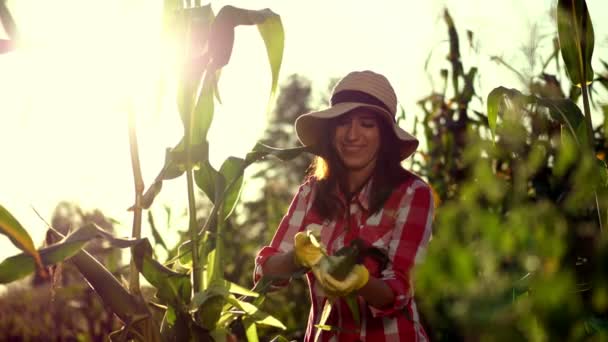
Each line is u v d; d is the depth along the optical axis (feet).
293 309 17.31
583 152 5.98
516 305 3.14
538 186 9.68
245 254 19.76
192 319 7.06
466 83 15.84
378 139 8.04
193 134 7.45
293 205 8.36
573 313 3.13
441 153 15.56
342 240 7.94
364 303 7.64
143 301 7.06
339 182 8.09
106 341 16.89
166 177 7.41
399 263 7.43
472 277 3.22
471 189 4.78
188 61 7.09
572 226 3.93
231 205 7.81
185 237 13.71
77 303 16.90
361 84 8.20
